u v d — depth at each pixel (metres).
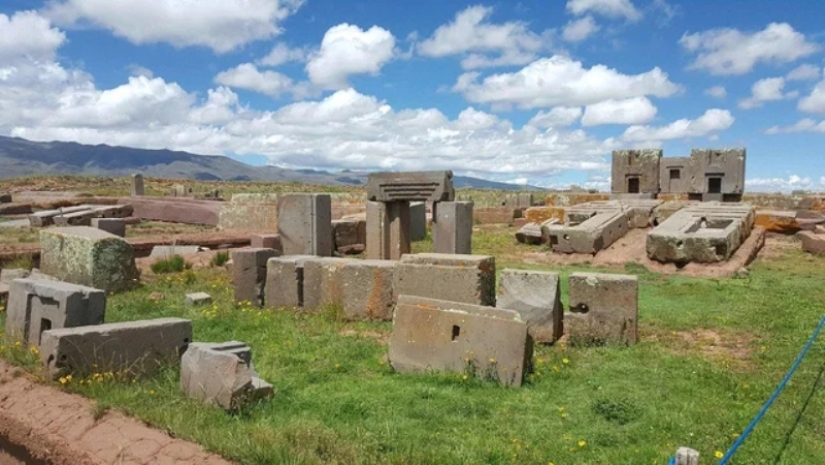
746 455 5.63
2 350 7.93
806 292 14.21
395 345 8.56
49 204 32.88
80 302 8.08
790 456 5.61
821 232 22.53
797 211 28.11
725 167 34.75
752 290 14.44
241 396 6.40
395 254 17.58
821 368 8.27
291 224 18.09
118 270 13.48
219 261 17.38
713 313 12.05
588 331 9.87
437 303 8.40
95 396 6.38
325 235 18.03
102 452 5.42
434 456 5.36
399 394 7.23
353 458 5.20
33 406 6.33
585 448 5.76
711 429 6.18
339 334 10.42
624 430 6.23
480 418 6.56
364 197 30.97
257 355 8.93
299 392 7.33
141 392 6.61
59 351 6.77
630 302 9.62
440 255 10.77
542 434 6.09
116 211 29.44
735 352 9.43
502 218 33.06
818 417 6.54
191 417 5.90
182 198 34.53
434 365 8.23
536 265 19.20
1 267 15.53
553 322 9.88
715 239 17.28
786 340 9.80
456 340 8.14
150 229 27.30
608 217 21.52
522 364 7.65
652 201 25.67
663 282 16.03
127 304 11.93
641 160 37.34
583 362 8.75
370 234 17.67
